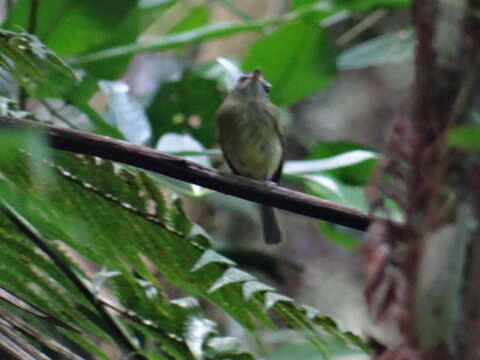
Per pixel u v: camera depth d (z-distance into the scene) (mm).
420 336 3631
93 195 4773
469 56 3789
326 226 5047
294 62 5098
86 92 5000
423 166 3801
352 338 4535
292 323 4758
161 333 4785
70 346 4816
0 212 4727
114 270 4785
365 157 4953
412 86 3979
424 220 3734
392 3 5113
